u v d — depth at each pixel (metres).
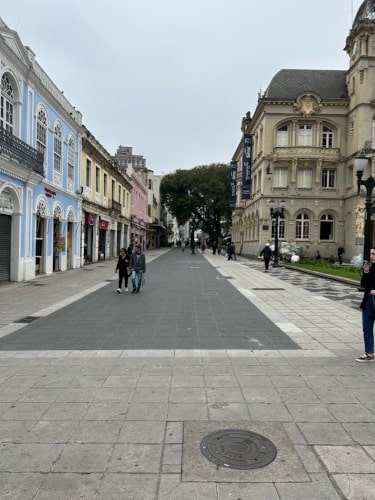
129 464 3.34
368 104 34.12
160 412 4.30
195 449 3.57
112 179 35.06
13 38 15.05
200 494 2.96
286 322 9.07
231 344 7.14
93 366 5.87
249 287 15.66
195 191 67.12
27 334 7.90
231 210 60.22
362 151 12.93
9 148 14.38
